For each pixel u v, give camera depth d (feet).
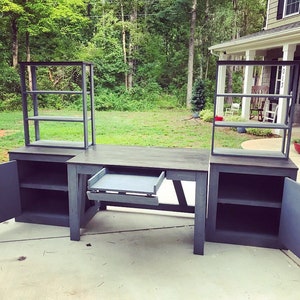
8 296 6.64
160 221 10.55
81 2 42.65
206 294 6.79
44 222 10.11
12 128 27.76
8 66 43.57
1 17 40.22
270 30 28.89
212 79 59.77
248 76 27.37
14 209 9.80
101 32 52.47
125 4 54.24
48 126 29.68
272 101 30.42
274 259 8.25
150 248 8.75
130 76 54.44
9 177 9.50
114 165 8.44
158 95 54.44
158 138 25.17
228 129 29.17
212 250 8.67
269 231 9.13
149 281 7.23
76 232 9.07
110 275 7.45
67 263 7.93
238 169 8.50
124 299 6.61
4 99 41.32
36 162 11.18
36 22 40.04
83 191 9.52
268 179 10.31
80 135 25.44
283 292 6.89
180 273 7.55
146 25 56.49
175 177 8.15
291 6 27.94
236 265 7.93
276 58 29.86
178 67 58.23
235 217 10.01
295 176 8.24
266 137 25.07
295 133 24.11
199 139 24.79
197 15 54.54
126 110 48.34
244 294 6.81
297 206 7.64
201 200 8.09
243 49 29.37
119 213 11.14
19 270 7.58
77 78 47.80
